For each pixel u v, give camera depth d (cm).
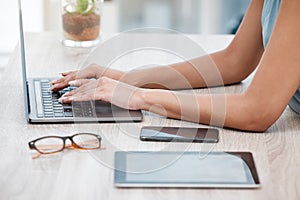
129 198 125
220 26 344
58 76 187
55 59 202
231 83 189
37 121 156
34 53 206
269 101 152
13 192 127
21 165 137
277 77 151
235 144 149
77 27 211
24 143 146
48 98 168
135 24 343
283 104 152
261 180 133
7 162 138
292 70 150
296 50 149
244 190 129
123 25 343
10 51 338
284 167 139
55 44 215
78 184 130
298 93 164
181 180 131
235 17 340
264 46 173
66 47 213
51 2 327
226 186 129
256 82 154
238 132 156
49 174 133
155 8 341
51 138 147
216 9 341
